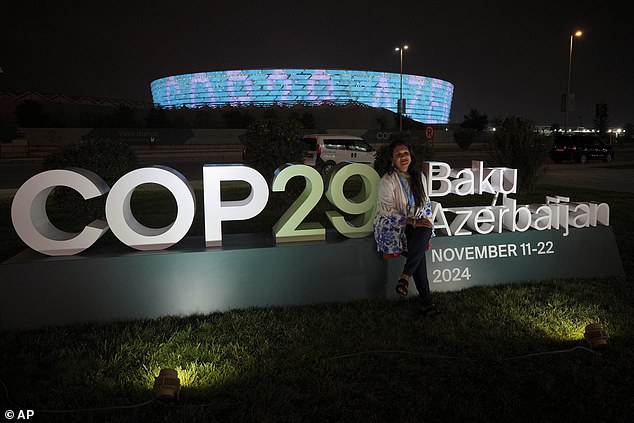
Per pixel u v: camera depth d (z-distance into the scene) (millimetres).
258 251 4676
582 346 3844
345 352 3764
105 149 8133
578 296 4992
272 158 9414
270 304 4730
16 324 4207
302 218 4949
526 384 3320
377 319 4434
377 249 4805
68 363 3527
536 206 5707
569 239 5613
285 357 3680
